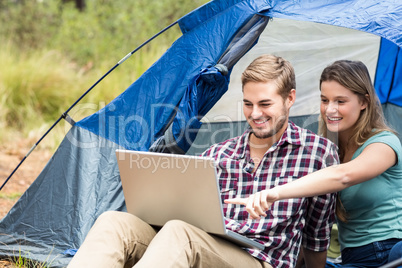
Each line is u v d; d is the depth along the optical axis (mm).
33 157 6980
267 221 2783
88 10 11039
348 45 4078
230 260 2611
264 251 2785
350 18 3469
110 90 8375
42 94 8375
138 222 2723
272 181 2846
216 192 2549
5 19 10484
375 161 2855
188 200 2639
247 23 3826
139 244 2689
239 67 4020
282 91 2873
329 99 3094
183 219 2697
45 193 3934
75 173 3914
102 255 2498
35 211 3914
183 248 2475
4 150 7191
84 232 3799
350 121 3062
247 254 2729
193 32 3779
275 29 3967
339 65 3096
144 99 3844
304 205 2855
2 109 8039
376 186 3004
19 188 5777
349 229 3109
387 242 2984
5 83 8312
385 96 4438
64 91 8469
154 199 2730
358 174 2797
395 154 2938
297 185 2678
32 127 7898
